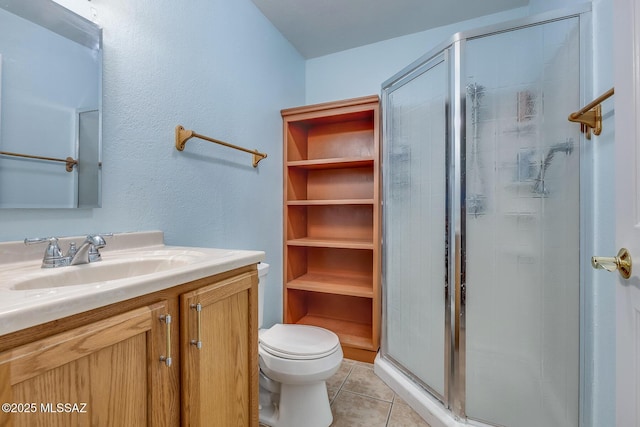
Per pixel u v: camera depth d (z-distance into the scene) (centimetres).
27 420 45
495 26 127
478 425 126
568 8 117
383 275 187
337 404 150
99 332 54
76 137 95
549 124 123
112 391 56
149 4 118
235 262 89
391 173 184
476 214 133
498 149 130
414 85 163
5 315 42
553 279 123
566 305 120
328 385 168
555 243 122
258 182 189
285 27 207
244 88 174
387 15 195
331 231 241
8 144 80
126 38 109
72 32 93
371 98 195
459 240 132
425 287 155
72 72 93
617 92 63
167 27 125
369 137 228
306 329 152
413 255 165
